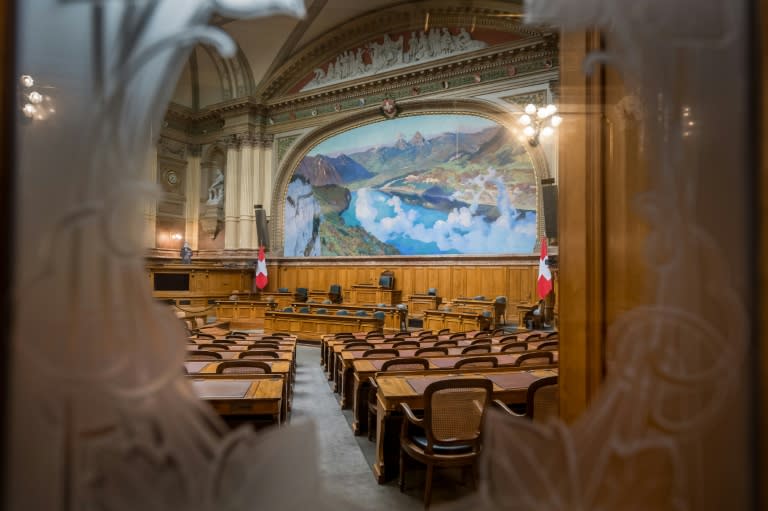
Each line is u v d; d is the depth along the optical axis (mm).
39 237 961
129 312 1015
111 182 1001
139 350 1021
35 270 956
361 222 15445
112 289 1004
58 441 979
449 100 13844
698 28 1118
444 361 4355
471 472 2871
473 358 3941
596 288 1582
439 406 2633
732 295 1077
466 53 13328
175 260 16359
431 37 14211
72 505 983
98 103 995
